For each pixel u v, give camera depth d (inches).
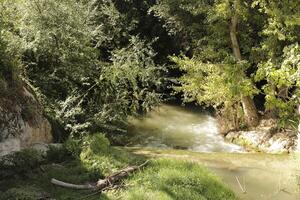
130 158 323.3
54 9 387.5
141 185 277.1
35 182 275.7
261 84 518.6
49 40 385.7
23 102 310.5
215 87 437.1
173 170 297.3
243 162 358.9
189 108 562.9
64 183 272.5
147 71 438.3
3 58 307.3
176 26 511.2
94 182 282.7
